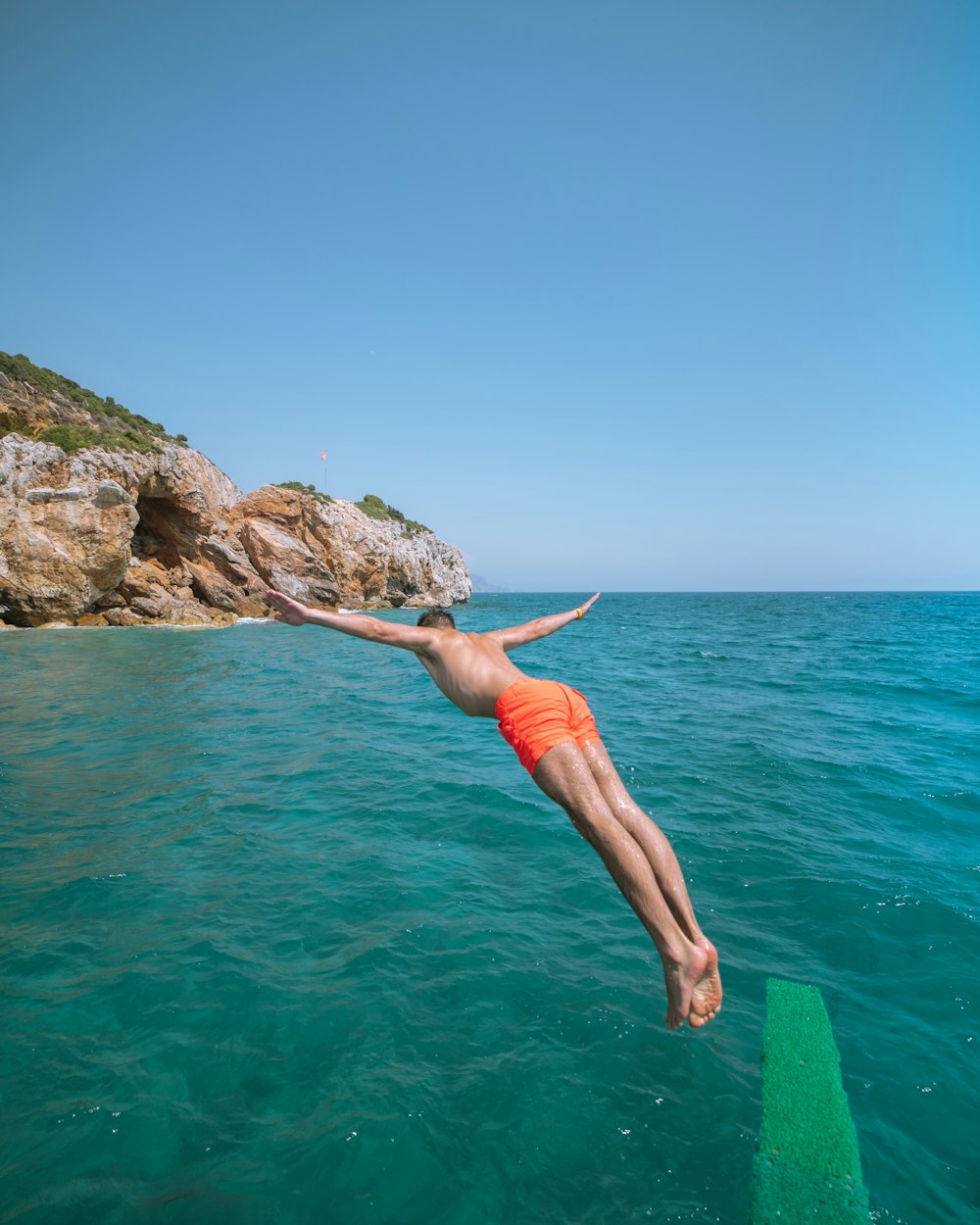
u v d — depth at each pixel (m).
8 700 15.36
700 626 47.06
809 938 5.46
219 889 6.35
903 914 5.80
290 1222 3.12
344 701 16.45
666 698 16.12
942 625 47.25
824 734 12.19
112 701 15.53
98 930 5.62
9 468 33.38
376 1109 3.75
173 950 5.32
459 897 6.20
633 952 5.30
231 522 53.16
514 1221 3.13
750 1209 2.99
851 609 83.75
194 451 55.19
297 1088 3.92
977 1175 3.35
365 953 5.28
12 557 33.44
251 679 19.84
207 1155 3.47
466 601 102.62
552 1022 4.46
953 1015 4.50
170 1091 3.90
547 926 5.69
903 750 11.06
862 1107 3.73
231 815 8.25
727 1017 4.49
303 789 9.29
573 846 7.38
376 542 66.81
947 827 7.80
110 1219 3.12
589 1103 3.79
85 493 34.62
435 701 16.67
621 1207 3.19
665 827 7.66
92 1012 4.57
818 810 8.26
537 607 97.44
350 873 6.68
